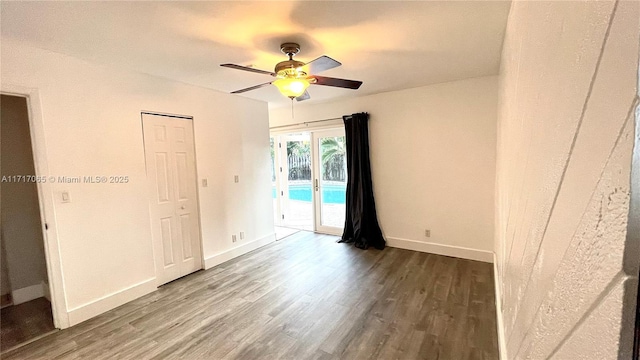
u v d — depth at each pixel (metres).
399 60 2.65
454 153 3.62
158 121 3.05
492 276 3.07
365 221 4.20
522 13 1.16
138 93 2.84
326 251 4.07
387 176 4.15
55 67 2.28
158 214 3.07
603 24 0.38
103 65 2.57
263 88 3.59
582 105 0.46
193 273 3.40
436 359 1.86
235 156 3.93
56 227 2.29
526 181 0.98
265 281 3.12
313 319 2.36
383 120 4.09
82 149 2.44
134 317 2.46
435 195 3.79
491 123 3.35
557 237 0.57
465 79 3.43
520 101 1.20
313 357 1.91
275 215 5.84
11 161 2.81
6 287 2.80
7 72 2.05
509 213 1.54
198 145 3.43
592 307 0.40
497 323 2.13
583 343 0.42
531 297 0.79
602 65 0.39
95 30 1.91
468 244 3.62
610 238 0.35
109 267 2.62
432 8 1.72
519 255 1.07
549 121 0.67
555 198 0.59
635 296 0.31
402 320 2.30
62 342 2.14
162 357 1.95
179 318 2.42
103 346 2.08
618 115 0.34
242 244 4.04
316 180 5.04
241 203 4.02
